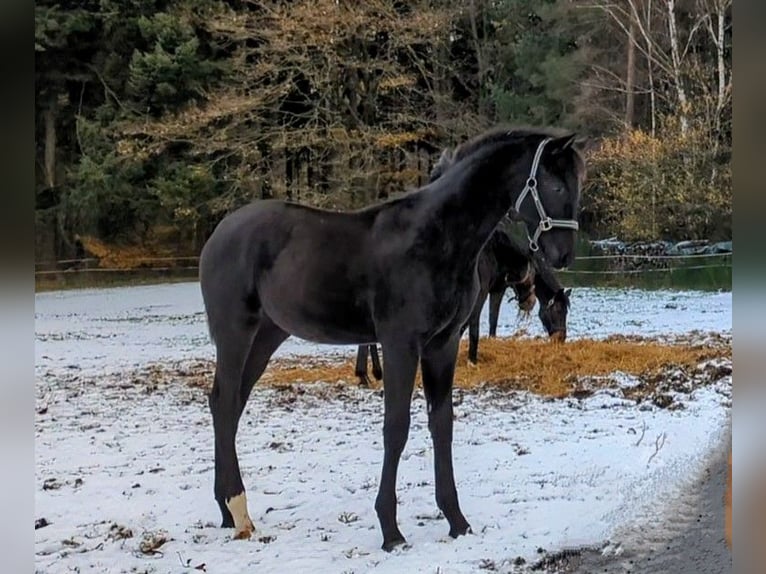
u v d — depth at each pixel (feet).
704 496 12.49
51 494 13.96
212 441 17.94
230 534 11.85
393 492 11.03
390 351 10.91
